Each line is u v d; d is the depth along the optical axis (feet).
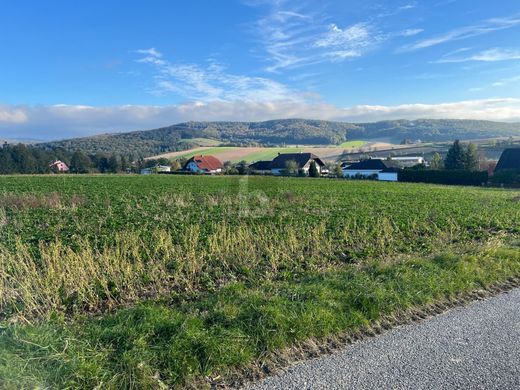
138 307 17.54
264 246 31.17
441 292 20.47
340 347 15.10
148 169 276.82
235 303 18.06
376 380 12.75
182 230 40.68
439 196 95.76
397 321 17.44
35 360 12.51
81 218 51.88
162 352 13.53
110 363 12.90
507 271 24.38
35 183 135.23
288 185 134.72
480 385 12.59
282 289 20.39
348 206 68.95
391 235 37.50
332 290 19.61
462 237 38.86
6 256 27.04
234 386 12.62
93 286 21.25
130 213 57.31
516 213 56.29
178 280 23.93
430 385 12.51
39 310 18.72
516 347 15.06
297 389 12.28
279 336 15.06
